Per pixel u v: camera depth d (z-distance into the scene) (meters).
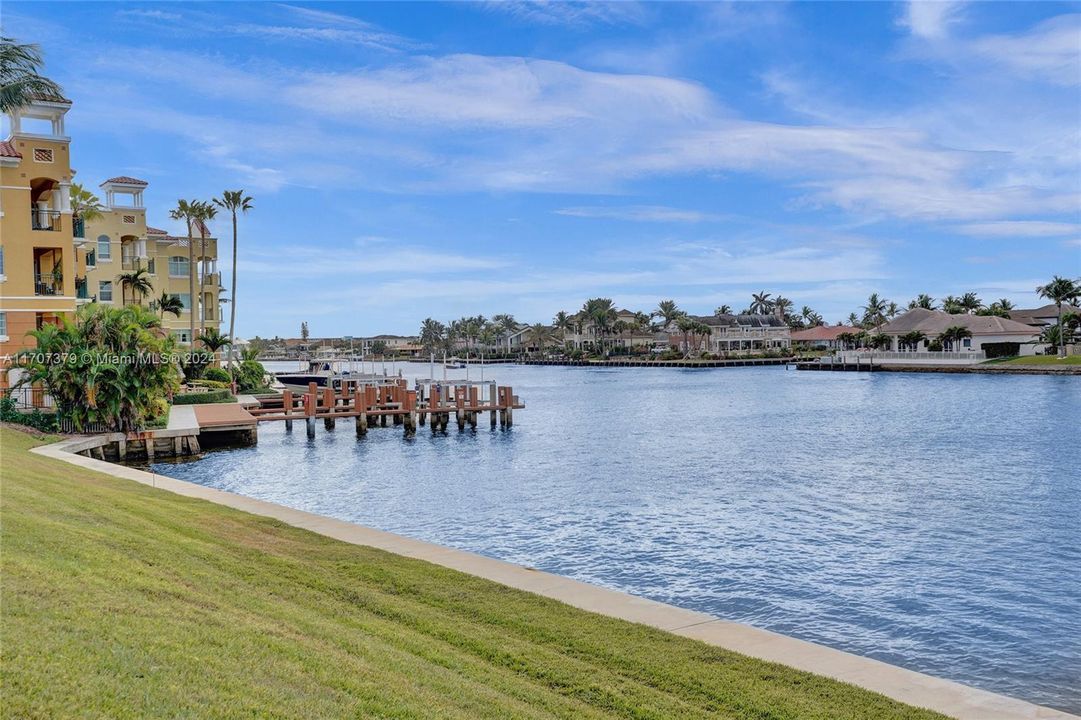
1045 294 122.56
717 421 64.75
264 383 81.31
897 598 18.73
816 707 9.05
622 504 30.55
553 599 12.95
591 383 125.69
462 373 172.12
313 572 13.76
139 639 7.97
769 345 194.00
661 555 22.66
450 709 7.93
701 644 11.02
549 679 9.68
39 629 7.60
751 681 9.76
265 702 7.10
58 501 15.57
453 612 12.20
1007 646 15.73
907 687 9.77
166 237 74.94
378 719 7.29
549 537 25.03
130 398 40.12
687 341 192.25
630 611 12.50
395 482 36.72
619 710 8.88
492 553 23.11
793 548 23.39
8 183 41.62
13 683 6.39
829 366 146.12
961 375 119.81
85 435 38.53
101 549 11.61
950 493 32.38
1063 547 23.44
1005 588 19.45
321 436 56.00
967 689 9.73
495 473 39.19
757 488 34.06
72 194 52.53
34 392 41.44
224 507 19.91
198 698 6.89
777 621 17.23
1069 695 13.47
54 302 42.75
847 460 42.34
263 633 9.20
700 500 31.28
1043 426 56.09
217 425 47.34
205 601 10.17
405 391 57.38
